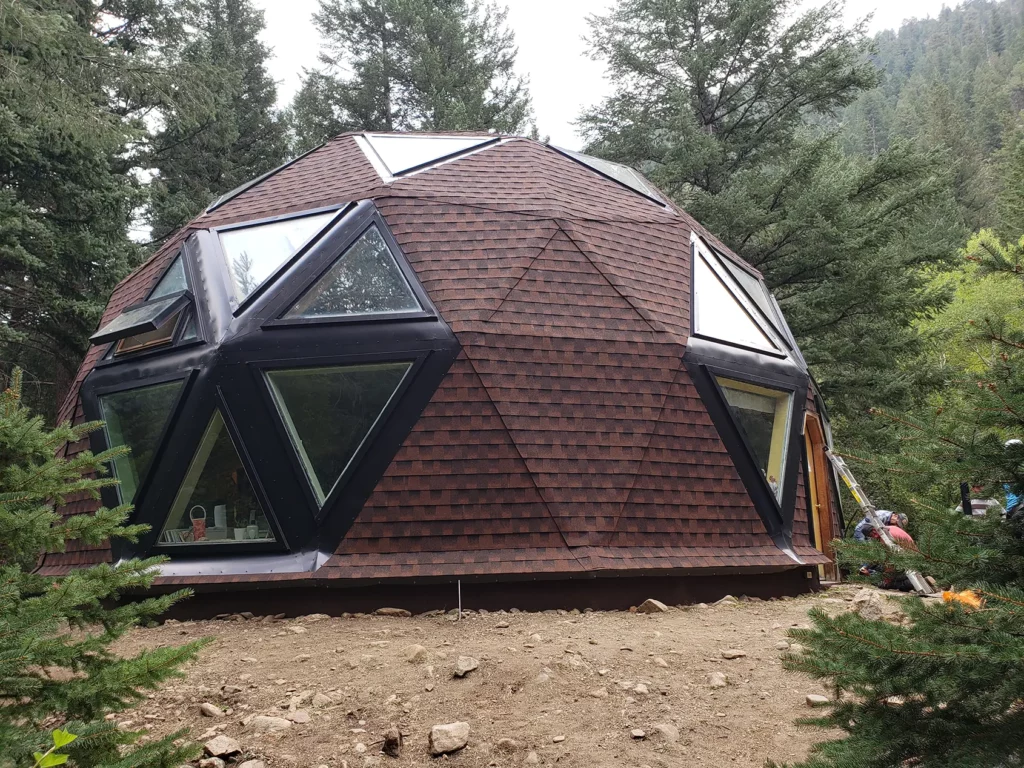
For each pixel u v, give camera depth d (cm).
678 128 2448
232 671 664
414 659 662
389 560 909
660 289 1139
